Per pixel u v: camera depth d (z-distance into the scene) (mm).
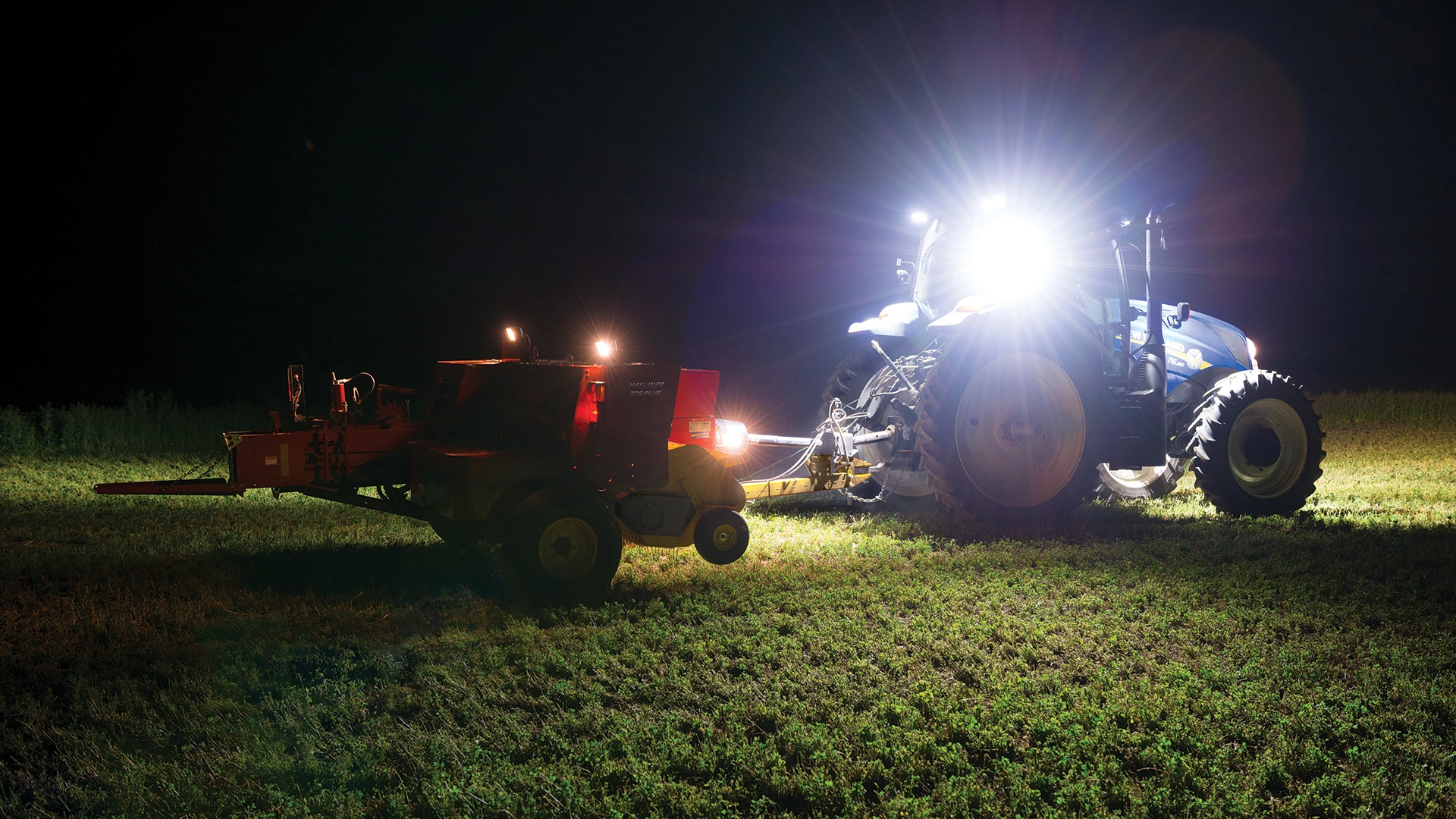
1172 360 10094
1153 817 3355
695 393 6938
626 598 6074
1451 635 5082
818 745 3818
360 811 3436
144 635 5316
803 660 4828
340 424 6574
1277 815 3352
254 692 4551
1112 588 6062
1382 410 17125
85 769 3736
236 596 6066
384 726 4125
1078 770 3639
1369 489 10109
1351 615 5461
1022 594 6051
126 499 10016
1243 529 8086
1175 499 9938
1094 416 8336
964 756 3729
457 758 3781
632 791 3508
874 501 9133
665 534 6609
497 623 5539
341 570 6828
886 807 3350
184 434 14891
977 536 7895
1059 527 8109
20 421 13820
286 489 6387
